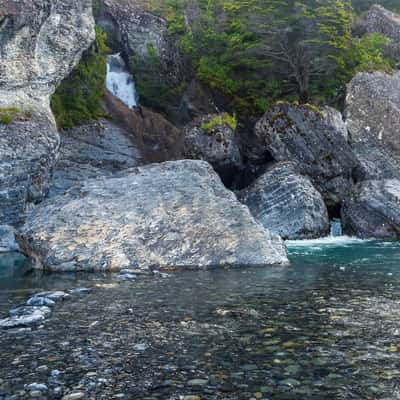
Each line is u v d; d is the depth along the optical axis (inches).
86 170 1080.8
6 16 770.8
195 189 593.0
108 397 166.2
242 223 530.0
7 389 173.6
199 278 413.1
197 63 1332.4
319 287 370.0
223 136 1018.1
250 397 166.1
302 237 819.4
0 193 728.3
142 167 698.2
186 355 209.6
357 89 1197.7
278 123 995.9
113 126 1250.0
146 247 486.3
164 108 1433.3
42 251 486.3
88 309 299.6
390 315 277.3
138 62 1451.8
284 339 231.8
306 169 968.9
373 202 848.3
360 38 1514.5
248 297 332.5
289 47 1193.4
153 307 303.7
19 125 775.7
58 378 183.8
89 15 941.8
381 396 166.6
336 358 204.4
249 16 1191.6
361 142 1098.1
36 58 840.3
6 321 265.6
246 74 1277.1
